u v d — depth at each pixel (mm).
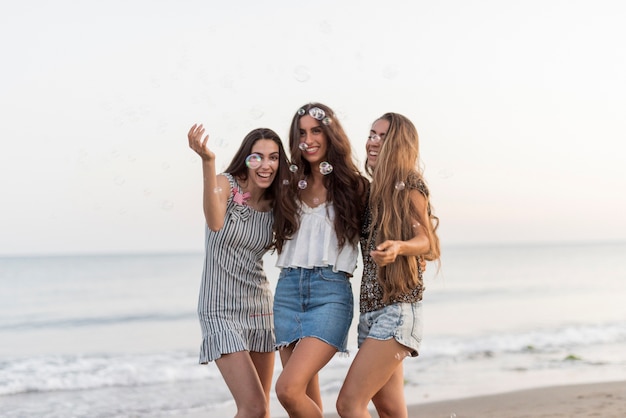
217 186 3373
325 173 3299
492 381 7020
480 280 21938
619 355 8625
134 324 13203
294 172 3395
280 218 3385
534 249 50812
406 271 3199
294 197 3385
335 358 8141
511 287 19812
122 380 7453
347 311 3320
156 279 22188
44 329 12711
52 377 7664
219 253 3414
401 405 3422
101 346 10594
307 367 3195
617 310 14484
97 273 23734
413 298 3246
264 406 3309
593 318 13062
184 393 6816
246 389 3299
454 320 12875
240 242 3412
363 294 3322
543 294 18172
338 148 3359
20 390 7102
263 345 3514
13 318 14094
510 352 8977
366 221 3373
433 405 5926
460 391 6535
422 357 8656
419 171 3342
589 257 36938
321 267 3309
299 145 3367
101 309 15414
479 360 8391
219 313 3400
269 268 16594
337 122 3381
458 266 28359
